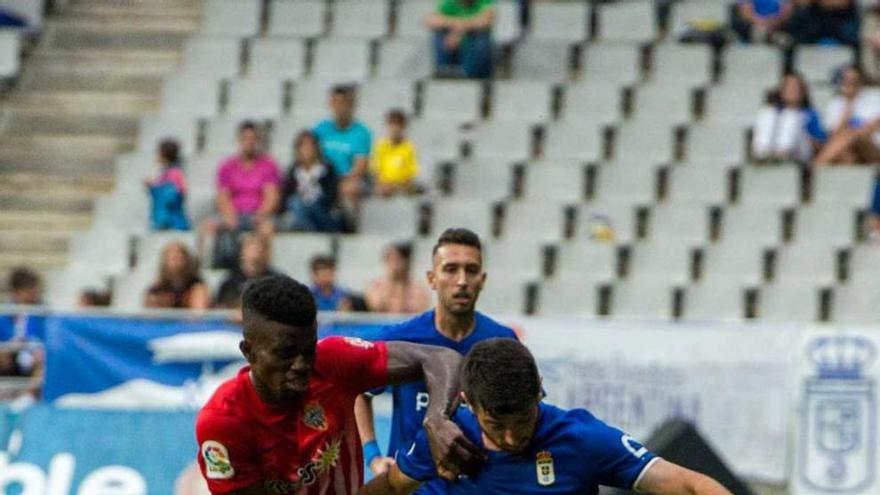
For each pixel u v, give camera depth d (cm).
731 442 2647
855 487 2636
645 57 3881
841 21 3897
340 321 2598
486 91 3766
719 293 3253
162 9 4181
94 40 4088
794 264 3350
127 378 2648
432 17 3788
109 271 3428
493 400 1250
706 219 3450
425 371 1342
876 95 3678
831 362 2645
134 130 3897
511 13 4003
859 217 3491
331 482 1329
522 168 3591
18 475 2511
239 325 2645
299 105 3797
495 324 1769
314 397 1310
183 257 2955
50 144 3856
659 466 1301
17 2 4103
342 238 3306
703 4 4031
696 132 3666
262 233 3152
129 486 2502
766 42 3928
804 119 3569
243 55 3931
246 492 1313
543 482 1320
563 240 3428
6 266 3562
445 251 1742
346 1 4028
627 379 2641
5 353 2716
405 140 3494
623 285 3275
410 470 1338
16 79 3997
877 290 3244
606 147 3678
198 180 3591
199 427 1303
